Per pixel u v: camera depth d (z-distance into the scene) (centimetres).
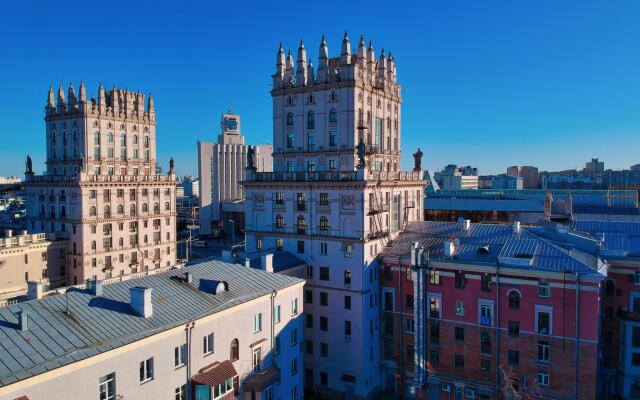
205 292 5066
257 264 6825
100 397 3797
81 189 11575
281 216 7900
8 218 15112
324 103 7762
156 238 13650
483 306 6594
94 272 11925
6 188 14750
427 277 6969
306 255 7588
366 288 7131
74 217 11806
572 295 6031
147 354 4116
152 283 5012
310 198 7531
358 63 7869
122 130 13362
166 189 13962
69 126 12756
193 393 4519
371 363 7288
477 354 6656
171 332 4294
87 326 3997
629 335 6662
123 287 4812
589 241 7088
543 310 6203
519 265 6369
